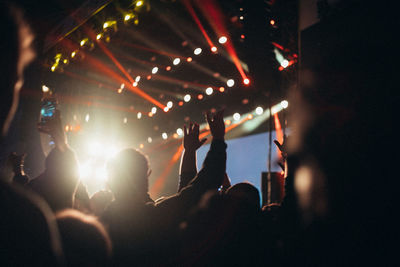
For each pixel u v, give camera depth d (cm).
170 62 722
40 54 433
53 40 453
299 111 206
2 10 66
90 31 507
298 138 198
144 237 166
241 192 183
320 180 181
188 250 170
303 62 213
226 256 171
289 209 178
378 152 164
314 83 204
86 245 123
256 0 434
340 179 174
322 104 194
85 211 211
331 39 200
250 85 573
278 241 173
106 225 168
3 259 75
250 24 443
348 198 169
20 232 77
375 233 157
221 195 186
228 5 562
